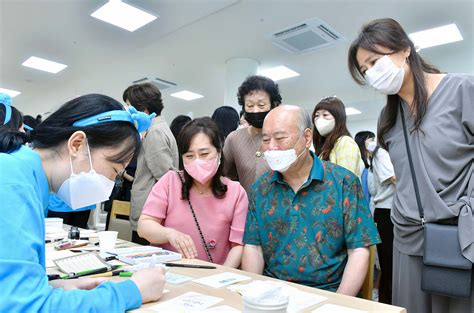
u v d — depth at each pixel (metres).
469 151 1.12
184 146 1.48
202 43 4.70
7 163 0.66
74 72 5.98
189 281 0.98
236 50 4.89
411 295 1.23
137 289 0.78
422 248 1.18
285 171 1.30
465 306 1.10
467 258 1.03
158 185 1.57
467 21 3.81
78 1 3.73
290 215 1.29
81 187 0.84
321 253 1.23
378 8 3.62
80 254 1.25
